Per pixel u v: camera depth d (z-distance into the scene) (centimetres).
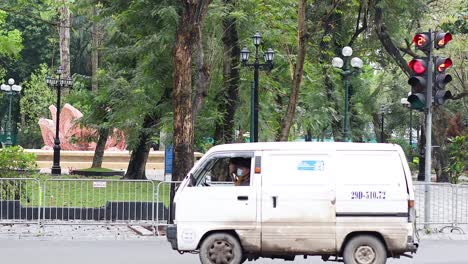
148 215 4725
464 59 11012
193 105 5500
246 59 6600
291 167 3131
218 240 3136
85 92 9406
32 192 4834
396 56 10150
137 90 8175
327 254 3127
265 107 7888
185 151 4775
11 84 14225
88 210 4722
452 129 11144
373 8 9800
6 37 8556
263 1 7262
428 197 4834
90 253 3788
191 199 3138
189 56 4775
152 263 3438
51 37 17588
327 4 9000
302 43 5275
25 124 17050
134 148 8762
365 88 10906
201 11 4741
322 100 9325
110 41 8688
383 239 3120
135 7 7075
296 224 3112
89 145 13875
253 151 3156
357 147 3141
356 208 3106
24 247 4031
